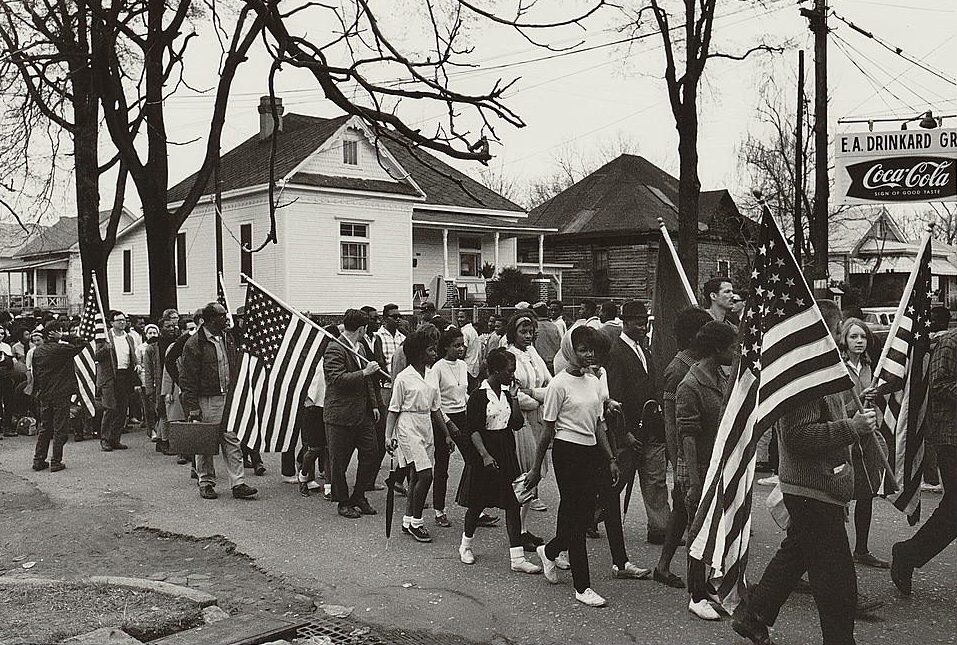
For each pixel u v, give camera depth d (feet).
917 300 21.56
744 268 126.31
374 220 100.42
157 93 56.90
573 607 19.85
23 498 33.63
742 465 16.55
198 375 33.12
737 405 16.80
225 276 101.35
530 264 128.77
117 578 21.71
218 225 59.47
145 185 59.52
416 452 26.05
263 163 102.27
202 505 31.71
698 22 66.69
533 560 23.97
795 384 15.81
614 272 141.49
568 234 144.15
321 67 20.67
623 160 162.09
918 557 19.52
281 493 33.76
